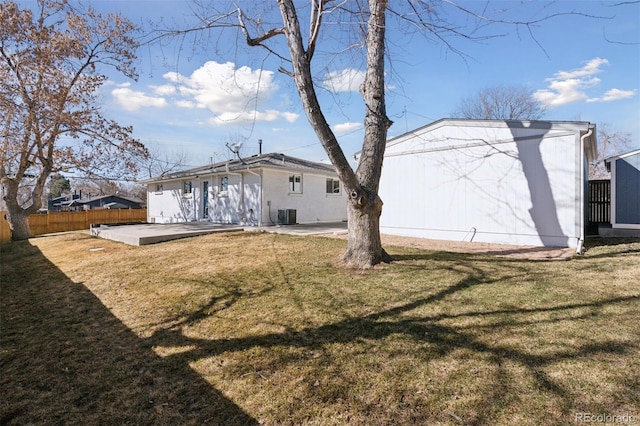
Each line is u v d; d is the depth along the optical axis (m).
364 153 5.69
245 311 4.09
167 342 3.51
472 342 2.95
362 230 5.64
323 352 3.00
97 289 5.59
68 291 5.66
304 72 4.92
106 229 12.97
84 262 7.71
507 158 8.23
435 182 9.44
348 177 5.27
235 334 3.53
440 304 3.85
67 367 3.16
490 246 7.71
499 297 3.97
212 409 2.39
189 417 2.33
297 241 8.59
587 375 2.35
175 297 4.79
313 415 2.23
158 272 6.17
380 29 5.63
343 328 3.44
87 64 13.61
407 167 10.02
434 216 9.47
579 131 7.31
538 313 3.46
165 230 11.83
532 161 7.89
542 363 2.54
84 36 12.92
